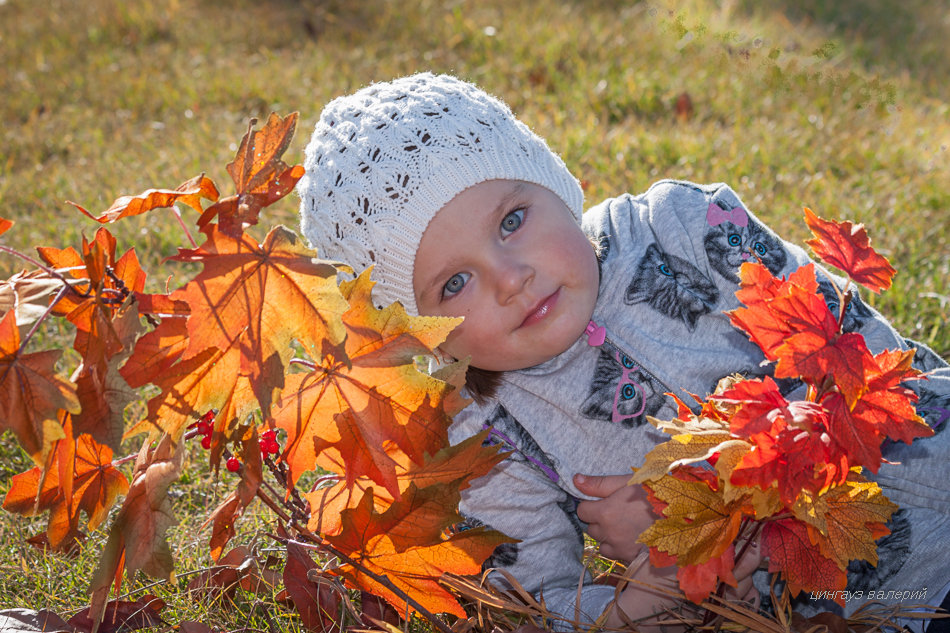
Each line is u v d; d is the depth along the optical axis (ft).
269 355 3.60
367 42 16.80
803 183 10.32
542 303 4.74
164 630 4.72
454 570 4.35
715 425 3.94
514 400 5.24
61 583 5.11
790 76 13.84
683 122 12.55
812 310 3.77
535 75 14.62
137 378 3.58
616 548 5.16
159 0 18.97
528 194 4.88
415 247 4.75
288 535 4.88
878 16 18.93
